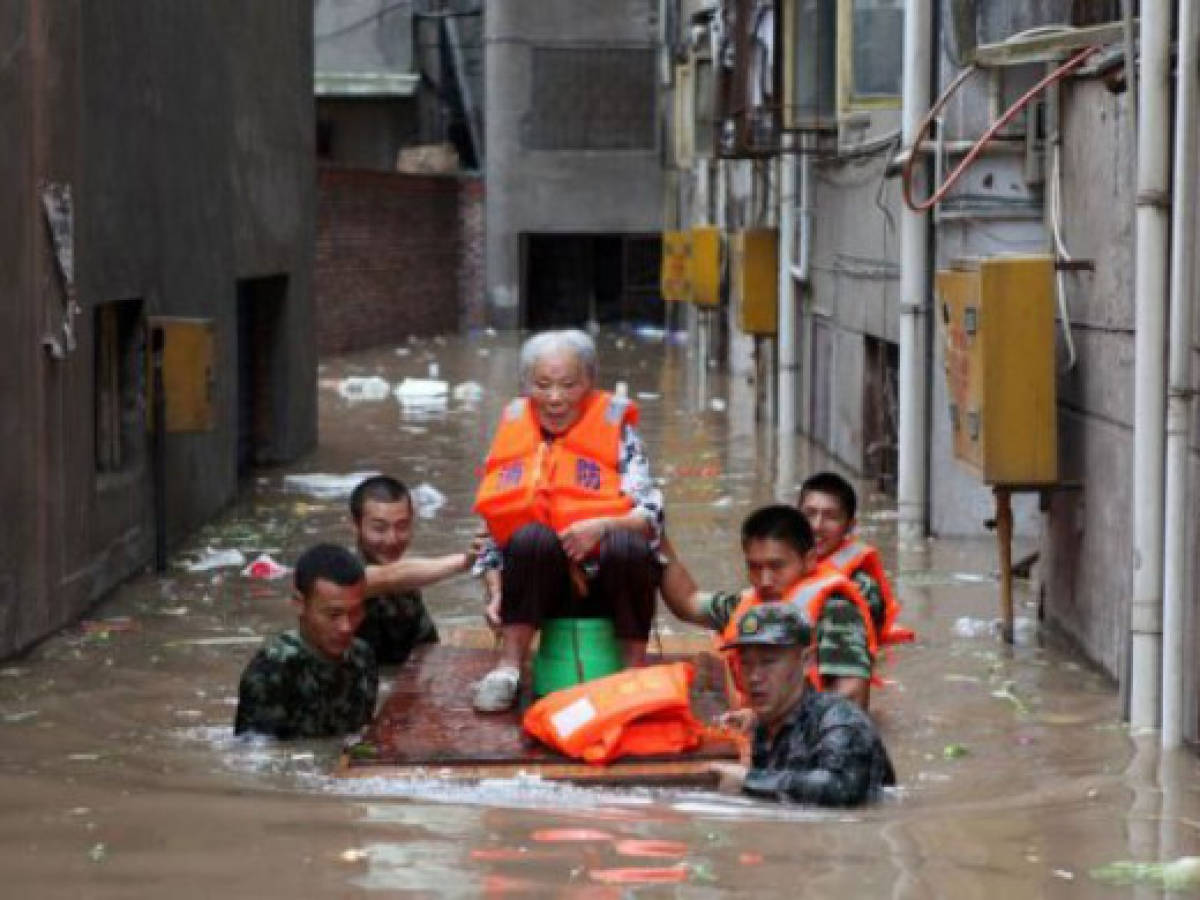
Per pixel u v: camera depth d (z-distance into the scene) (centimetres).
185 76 3538
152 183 3247
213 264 3803
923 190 3381
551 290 10356
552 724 1859
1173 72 2052
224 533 3569
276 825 1634
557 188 10050
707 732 1909
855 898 1420
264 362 4684
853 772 1717
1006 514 2544
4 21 2428
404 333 9475
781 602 1919
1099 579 2397
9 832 1620
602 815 1670
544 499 2028
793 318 5281
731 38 5378
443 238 9981
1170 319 2002
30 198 2528
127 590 2972
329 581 1998
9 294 2445
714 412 5988
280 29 4659
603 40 9994
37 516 2553
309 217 5009
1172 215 2017
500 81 9988
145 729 2084
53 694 2261
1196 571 1967
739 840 1582
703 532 3512
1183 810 1723
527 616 2033
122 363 3172
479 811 1683
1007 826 1650
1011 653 2491
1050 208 2648
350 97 9806
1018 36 2623
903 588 2950
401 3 9625
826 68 4500
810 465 4600
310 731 2031
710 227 7375
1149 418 2025
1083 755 1961
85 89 2797
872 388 4294
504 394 6525
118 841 1586
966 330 2550
